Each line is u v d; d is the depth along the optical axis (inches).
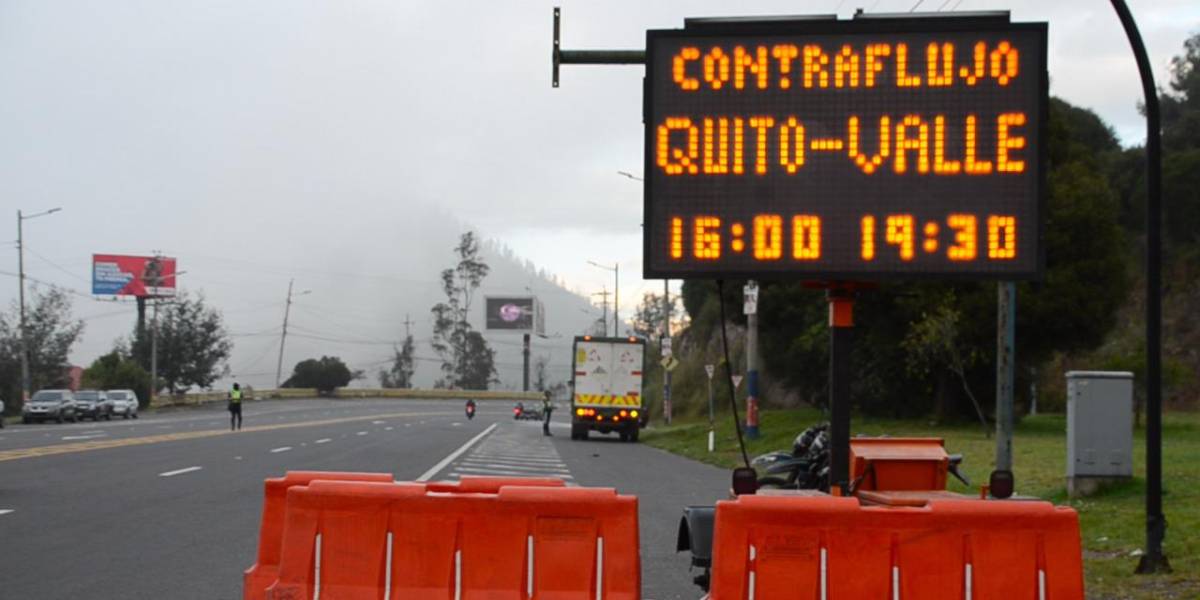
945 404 1546.5
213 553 518.3
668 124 367.9
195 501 737.6
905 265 358.6
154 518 645.9
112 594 417.4
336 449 1397.6
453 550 328.2
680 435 1898.4
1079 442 677.3
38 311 3093.0
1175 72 2632.9
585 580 322.7
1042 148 356.5
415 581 328.5
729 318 1989.4
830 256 361.1
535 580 323.6
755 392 1582.2
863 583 302.8
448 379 6501.0
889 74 362.3
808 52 365.1
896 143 360.8
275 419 2588.6
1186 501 621.9
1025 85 358.0
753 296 1550.2
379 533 333.1
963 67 359.9
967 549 303.9
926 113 360.5
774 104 365.4
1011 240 356.5
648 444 1833.2
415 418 2910.9
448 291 6574.8
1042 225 355.3
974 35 359.9
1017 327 1408.7
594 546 324.8
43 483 842.2
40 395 2388.0
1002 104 358.3
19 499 730.2
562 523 326.6
